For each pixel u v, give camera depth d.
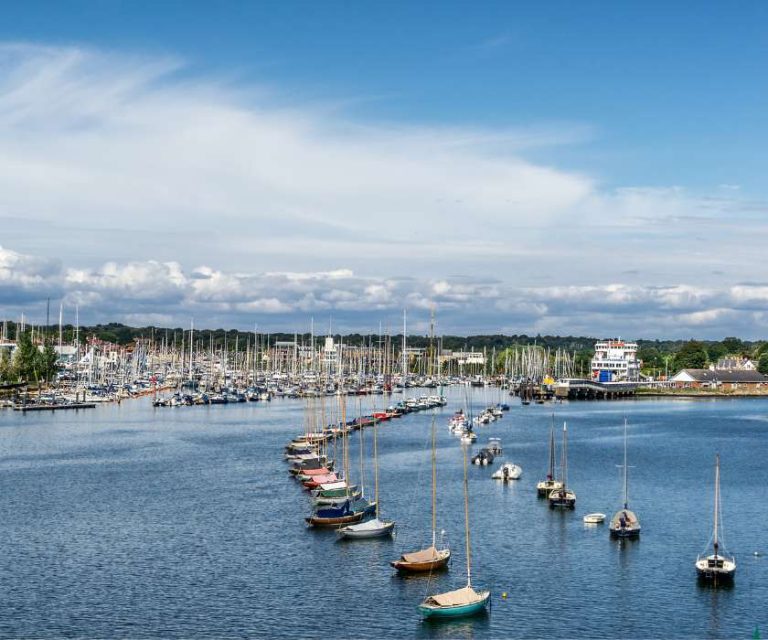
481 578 104.00
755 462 197.50
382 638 86.81
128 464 190.88
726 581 103.00
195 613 93.31
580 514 137.75
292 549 116.88
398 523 131.38
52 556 114.06
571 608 94.62
